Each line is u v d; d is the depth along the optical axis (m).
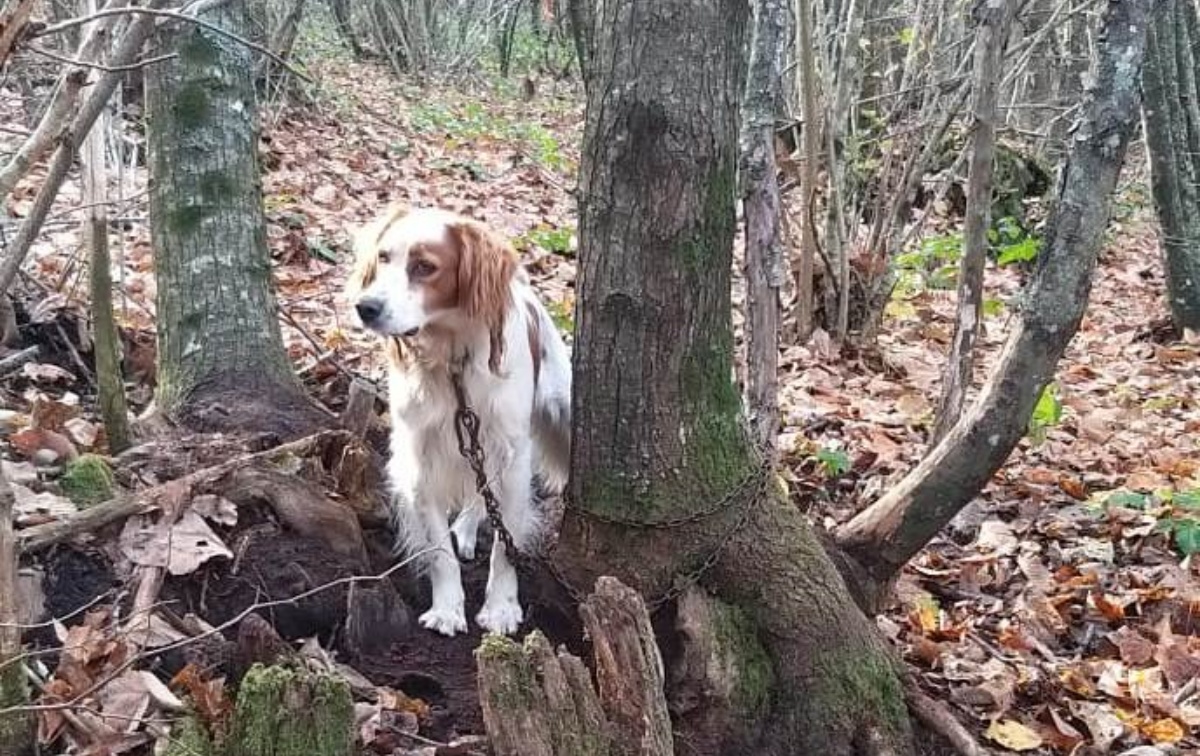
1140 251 4.84
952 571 1.85
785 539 1.38
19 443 1.53
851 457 2.17
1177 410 2.72
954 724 1.35
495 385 1.48
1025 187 4.20
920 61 3.56
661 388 1.32
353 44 8.09
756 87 1.52
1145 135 3.45
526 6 10.41
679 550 1.36
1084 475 2.26
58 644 1.22
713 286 1.31
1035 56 4.32
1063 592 1.81
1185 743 1.46
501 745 1.04
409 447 1.50
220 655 1.25
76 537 1.34
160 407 1.74
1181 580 1.84
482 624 1.47
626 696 1.11
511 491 1.52
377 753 1.19
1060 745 1.45
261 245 1.87
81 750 1.10
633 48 1.23
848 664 1.34
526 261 3.24
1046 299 1.34
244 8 1.90
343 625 1.41
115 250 2.50
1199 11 4.54
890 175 3.12
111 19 1.12
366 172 4.25
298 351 2.22
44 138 1.00
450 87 8.09
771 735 1.32
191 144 1.82
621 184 1.27
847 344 2.85
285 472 1.50
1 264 1.07
